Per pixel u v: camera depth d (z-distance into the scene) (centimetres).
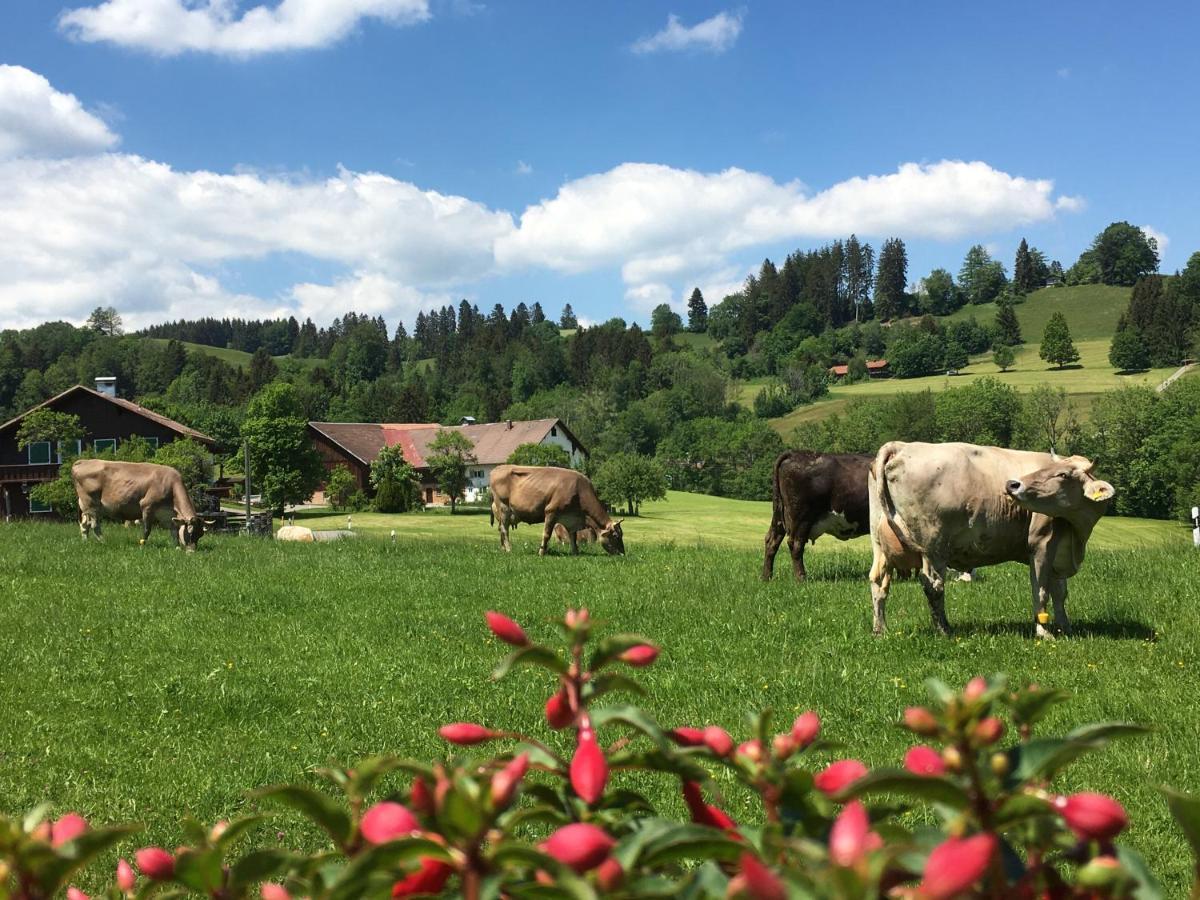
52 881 86
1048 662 840
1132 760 591
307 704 809
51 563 1659
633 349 18800
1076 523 914
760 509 7769
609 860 85
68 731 737
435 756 666
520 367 18538
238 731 740
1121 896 83
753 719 113
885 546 991
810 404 15362
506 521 2188
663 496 7200
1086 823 85
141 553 1888
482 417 14938
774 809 107
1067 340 15625
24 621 1155
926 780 88
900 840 106
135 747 703
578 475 2152
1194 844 78
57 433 4841
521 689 841
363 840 107
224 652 1004
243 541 2419
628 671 862
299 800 104
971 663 853
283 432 6981
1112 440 7194
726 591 1305
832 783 104
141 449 4278
